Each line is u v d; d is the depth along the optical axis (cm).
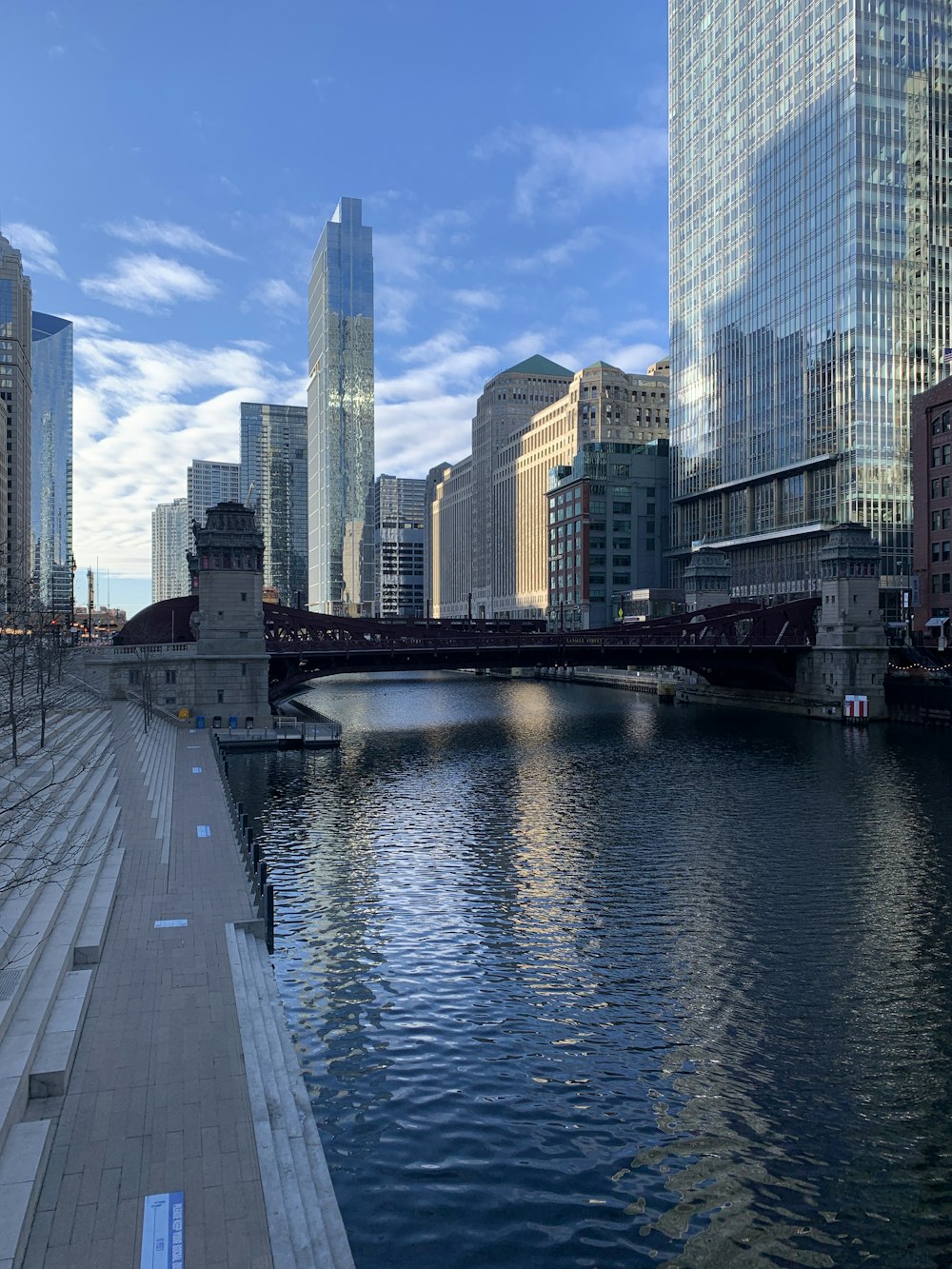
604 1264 1451
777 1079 2045
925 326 12925
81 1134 1395
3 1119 1317
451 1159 1730
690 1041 2219
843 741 7675
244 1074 1602
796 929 2998
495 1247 1488
